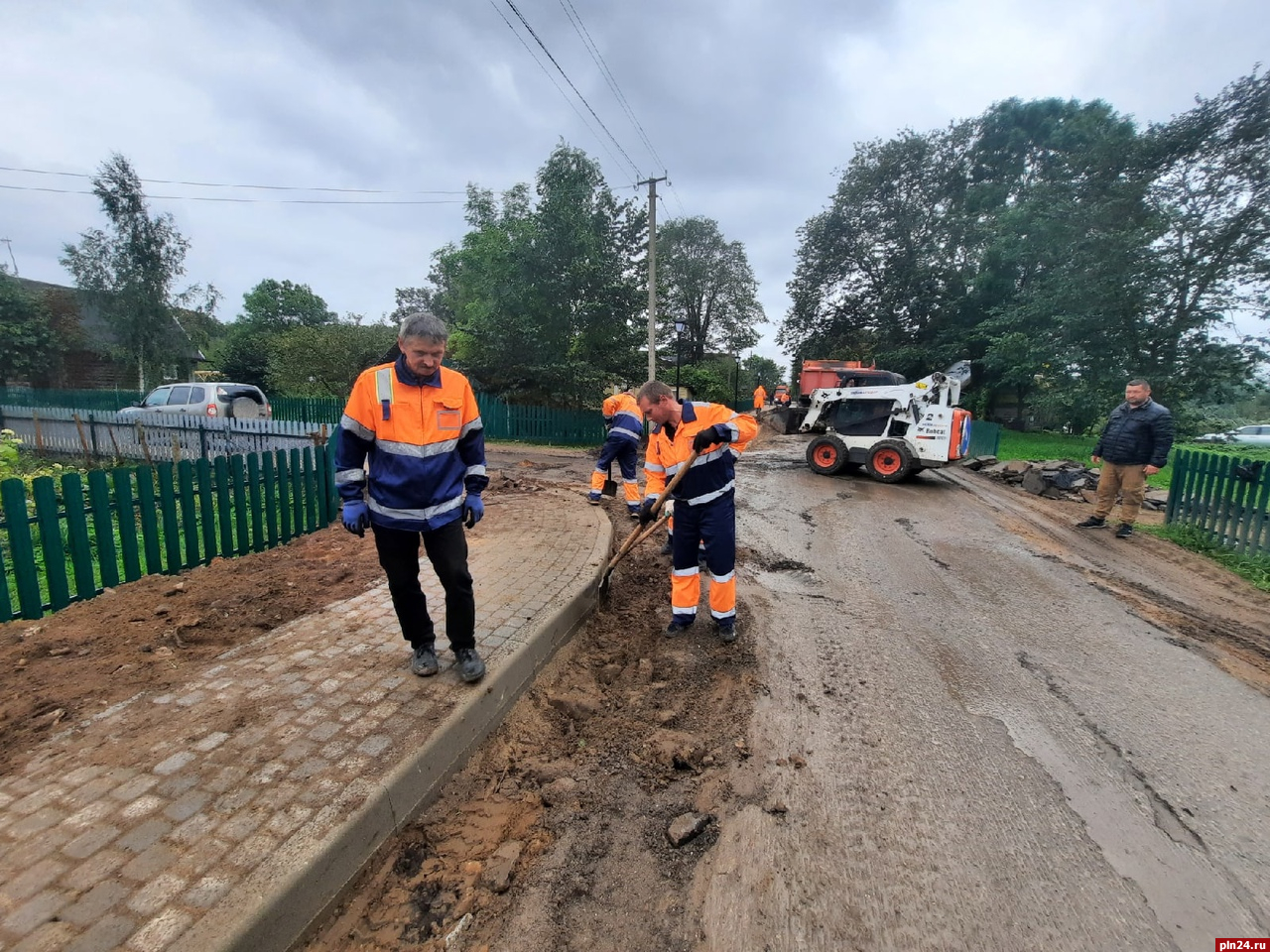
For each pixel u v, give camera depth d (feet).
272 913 5.52
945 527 24.95
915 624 14.53
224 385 47.16
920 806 8.19
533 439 58.29
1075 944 6.20
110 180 75.51
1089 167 67.31
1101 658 12.96
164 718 8.33
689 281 156.25
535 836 7.51
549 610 12.46
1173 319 63.00
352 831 6.49
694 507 12.98
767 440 60.90
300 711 8.55
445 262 87.10
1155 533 24.67
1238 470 21.76
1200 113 60.54
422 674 9.57
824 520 25.53
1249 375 62.75
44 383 90.48
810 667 12.17
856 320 109.81
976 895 6.75
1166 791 8.66
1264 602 17.06
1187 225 61.21
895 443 35.06
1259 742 9.97
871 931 6.28
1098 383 65.62
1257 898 6.84
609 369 63.67
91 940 5.02
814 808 8.09
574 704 10.56
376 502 8.76
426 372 8.55
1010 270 89.04
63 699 8.75
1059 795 8.49
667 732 9.72
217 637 11.25
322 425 26.43
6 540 14.75
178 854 5.97
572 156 56.24
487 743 9.29
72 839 6.10
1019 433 90.02
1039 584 17.80
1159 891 6.91
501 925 6.24
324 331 79.51
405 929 6.15
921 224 101.09
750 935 6.19
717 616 13.16
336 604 12.64
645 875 6.95
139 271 77.87
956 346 94.12
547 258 55.77
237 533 16.28
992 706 10.85
